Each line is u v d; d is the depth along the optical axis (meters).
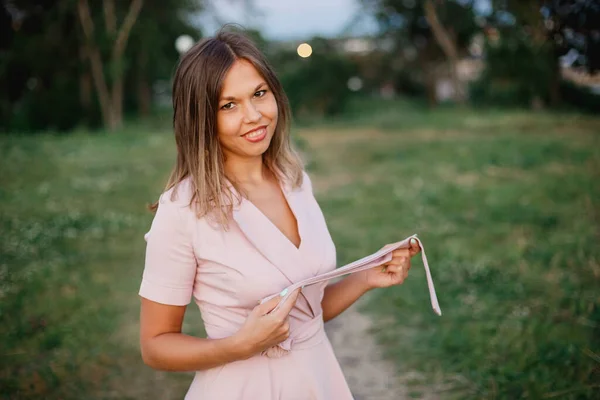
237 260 1.64
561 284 4.60
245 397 1.66
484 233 6.38
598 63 5.05
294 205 1.81
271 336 1.53
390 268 1.88
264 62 1.72
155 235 1.64
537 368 3.46
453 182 9.46
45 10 23.48
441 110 26.48
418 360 3.83
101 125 24.14
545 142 12.72
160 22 26.28
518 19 5.80
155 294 1.64
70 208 8.33
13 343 4.20
